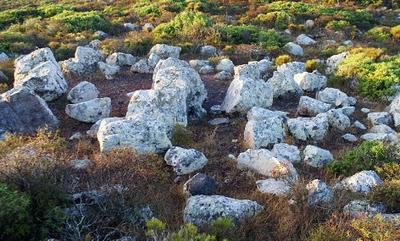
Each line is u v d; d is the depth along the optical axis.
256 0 26.73
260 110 10.32
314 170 8.50
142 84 13.21
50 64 11.47
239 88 10.91
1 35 18.83
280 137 9.35
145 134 8.41
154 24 22.20
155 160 7.98
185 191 7.25
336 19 22.70
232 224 6.10
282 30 21.61
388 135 9.47
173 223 6.45
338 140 9.91
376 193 7.06
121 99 11.82
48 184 6.25
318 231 5.97
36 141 8.43
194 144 9.21
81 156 8.51
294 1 27.17
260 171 8.15
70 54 17.08
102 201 6.43
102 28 21.39
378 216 6.05
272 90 11.55
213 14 24.41
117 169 7.30
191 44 17.55
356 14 23.56
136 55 17.12
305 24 22.16
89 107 10.26
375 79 12.92
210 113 11.16
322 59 16.67
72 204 6.34
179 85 10.48
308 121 10.03
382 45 19.20
